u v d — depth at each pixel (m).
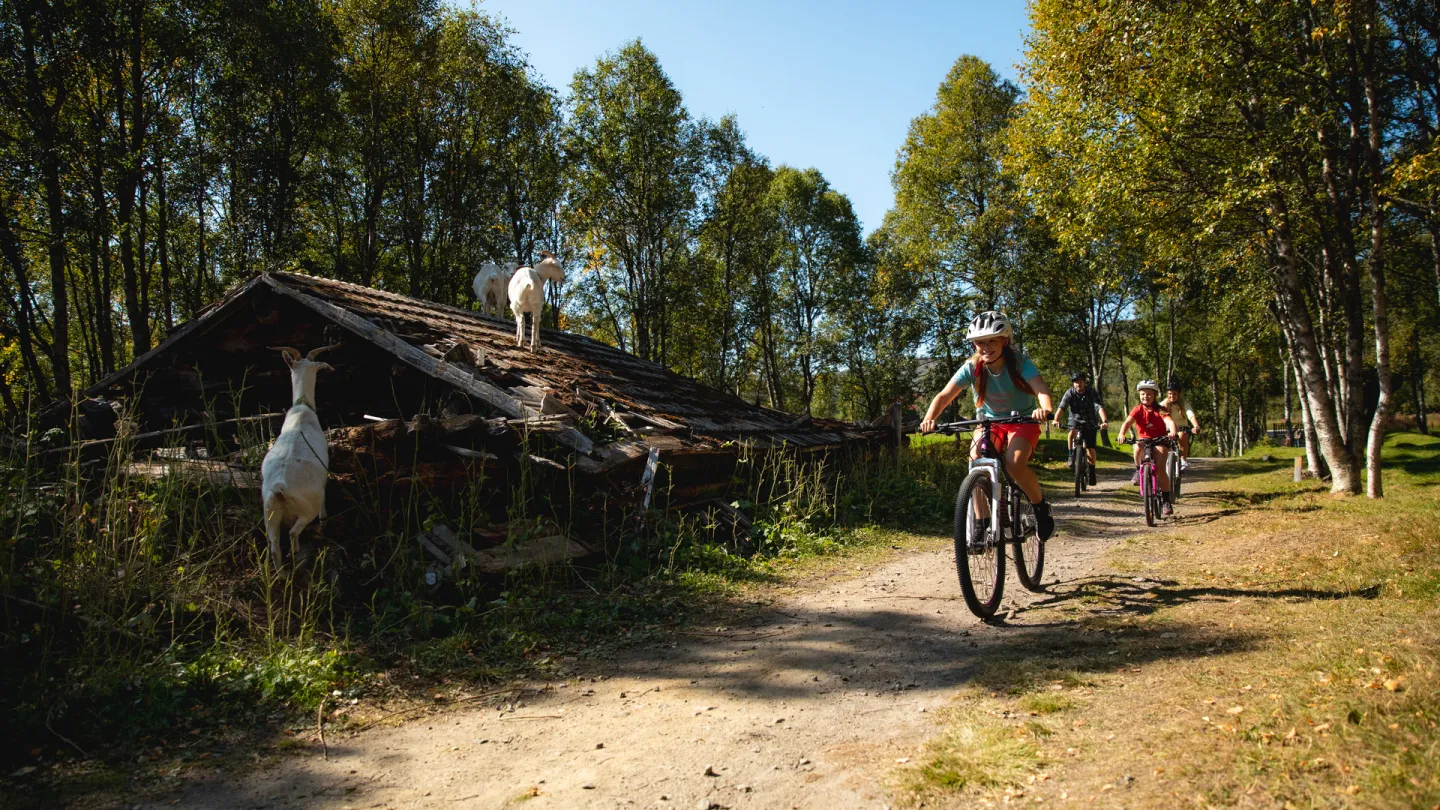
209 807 2.81
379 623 5.02
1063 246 15.11
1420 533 6.23
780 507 9.21
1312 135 11.70
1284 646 3.54
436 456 6.57
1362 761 2.20
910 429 16.78
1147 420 9.85
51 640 4.13
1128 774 2.39
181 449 6.54
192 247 20.77
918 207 32.88
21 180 14.93
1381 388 10.93
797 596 6.22
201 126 18.81
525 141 27.62
